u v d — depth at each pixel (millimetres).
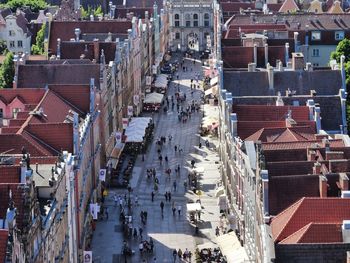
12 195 154000
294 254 149625
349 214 165375
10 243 135250
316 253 149625
